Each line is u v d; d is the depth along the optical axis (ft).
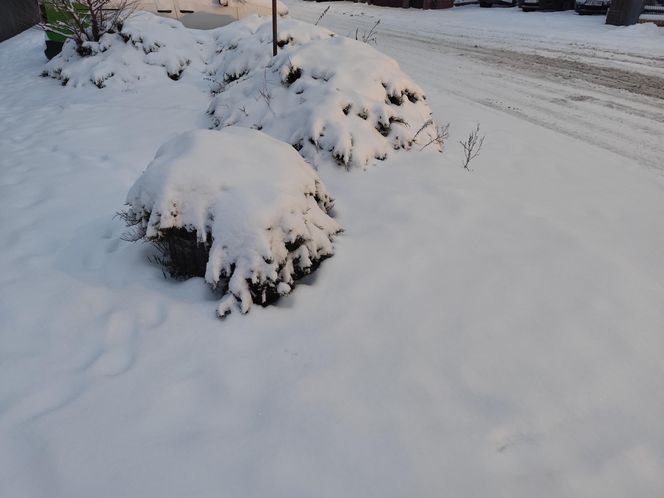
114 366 9.11
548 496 6.89
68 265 12.44
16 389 8.61
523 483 7.06
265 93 20.34
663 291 10.87
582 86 28.99
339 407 8.25
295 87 19.65
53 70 33.32
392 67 20.59
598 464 7.33
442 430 7.86
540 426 7.91
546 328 9.82
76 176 17.97
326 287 11.16
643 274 11.43
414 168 16.94
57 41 37.50
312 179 12.44
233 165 11.09
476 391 8.53
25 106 27.89
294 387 8.63
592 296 10.63
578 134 21.40
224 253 10.14
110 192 16.76
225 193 10.46
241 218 10.12
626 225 13.92
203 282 11.19
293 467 7.27
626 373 8.82
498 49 41.19
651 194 15.89
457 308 10.41
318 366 9.07
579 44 41.70
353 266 11.77
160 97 28.19
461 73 32.99
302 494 6.90
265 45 27.09
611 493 6.96
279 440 7.68
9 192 16.62
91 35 32.96
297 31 27.14
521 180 16.78
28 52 43.75
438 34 50.34
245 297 10.10
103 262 12.53
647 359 9.11
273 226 10.33
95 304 10.71
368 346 9.52
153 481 7.07
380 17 65.31
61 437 7.70
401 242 12.62
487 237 12.79
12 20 54.24
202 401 8.38
